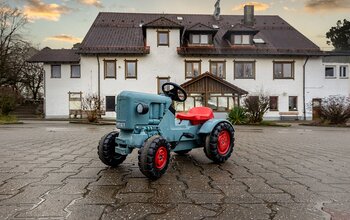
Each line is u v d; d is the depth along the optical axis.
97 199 2.85
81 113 27.25
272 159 5.28
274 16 36.50
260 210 2.61
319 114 21.83
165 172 4.04
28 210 2.54
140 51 28.16
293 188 3.31
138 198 2.90
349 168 4.47
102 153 4.27
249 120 20.27
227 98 27.03
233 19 35.66
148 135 3.96
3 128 14.45
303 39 31.59
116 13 34.69
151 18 34.34
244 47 29.30
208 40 28.92
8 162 4.75
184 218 2.41
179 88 4.60
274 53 28.88
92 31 30.75
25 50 39.69
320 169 4.39
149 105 4.07
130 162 4.77
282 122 25.20
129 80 28.42
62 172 4.02
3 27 37.53
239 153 6.06
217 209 2.62
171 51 28.61
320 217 2.46
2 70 36.78
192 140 4.83
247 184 3.47
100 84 28.31
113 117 28.23
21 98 24.58
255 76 29.22
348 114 20.06
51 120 24.56
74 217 2.40
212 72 28.98
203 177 3.80
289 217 2.45
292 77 29.55
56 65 28.39
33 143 7.54
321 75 29.75
